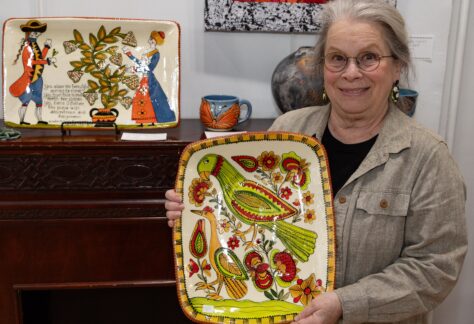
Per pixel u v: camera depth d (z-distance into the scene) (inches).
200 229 44.2
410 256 40.2
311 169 44.1
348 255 41.5
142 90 56.5
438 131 70.6
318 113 47.2
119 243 55.9
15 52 55.0
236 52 66.7
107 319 73.9
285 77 58.1
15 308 56.3
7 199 53.1
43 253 55.3
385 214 40.2
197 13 65.0
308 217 43.6
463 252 39.4
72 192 53.5
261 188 45.3
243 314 41.8
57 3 63.5
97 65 55.9
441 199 38.7
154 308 74.2
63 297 72.3
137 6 64.3
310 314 38.7
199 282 42.9
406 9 65.9
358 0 39.6
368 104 40.2
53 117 55.7
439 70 67.8
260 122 65.4
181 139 54.1
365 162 41.1
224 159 45.2
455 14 67.1
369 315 38.6
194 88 67.6
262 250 44.1
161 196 54.6
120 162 53.3
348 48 38.8
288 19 63.4
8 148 51.4
